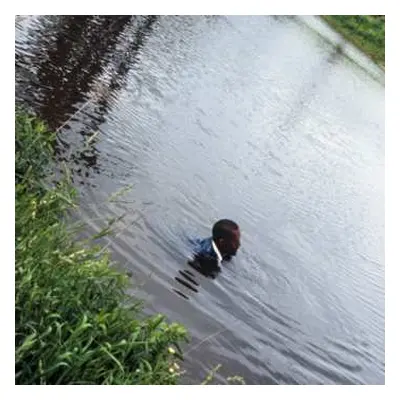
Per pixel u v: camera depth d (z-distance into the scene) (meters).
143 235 3.46
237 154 5.75
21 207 2.57
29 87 4.54
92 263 2.48
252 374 2.82
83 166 3.82
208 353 2.80
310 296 3.96
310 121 8.14
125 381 2.05
